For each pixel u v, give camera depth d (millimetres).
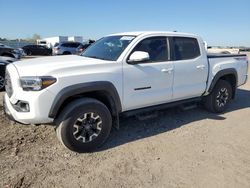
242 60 6949
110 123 4496
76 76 4082
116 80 4473
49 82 3875
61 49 26750
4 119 5383
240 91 9711
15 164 3863
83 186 3451
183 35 5609
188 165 4035
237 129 5562
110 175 3711
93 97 4582
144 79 4844
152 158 4215
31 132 4930
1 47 16438
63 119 4062
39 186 3402
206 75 5969
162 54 5195
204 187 3508
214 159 4242
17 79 3990
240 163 4145
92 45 5758
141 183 3551
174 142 4824
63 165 3916
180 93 5516
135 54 4586
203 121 5965
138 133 5164
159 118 6039
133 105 4820
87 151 4328
